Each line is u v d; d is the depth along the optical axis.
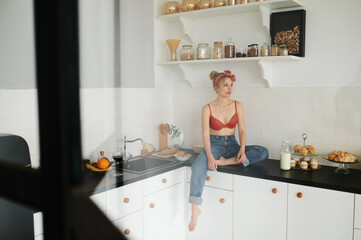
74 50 0.19
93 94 2.64
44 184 0.19
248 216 2.58
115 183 2.26
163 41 3.26
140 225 2.50
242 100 3.08
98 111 2.69
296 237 2.40
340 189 2.20
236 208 2.63
